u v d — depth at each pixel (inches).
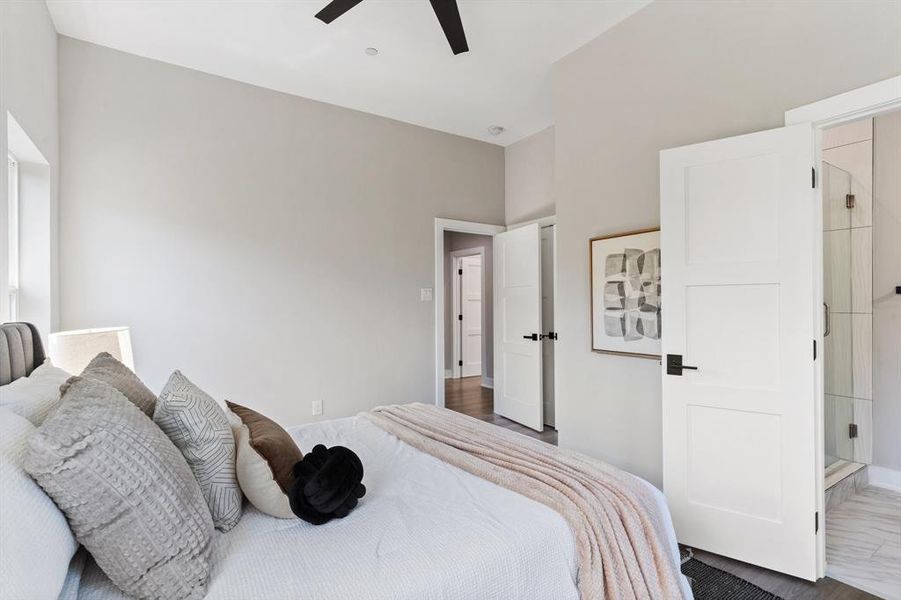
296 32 112.5
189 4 101.4
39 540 31.6
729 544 85.2
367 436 83.0
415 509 53.9
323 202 151.0
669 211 92.0
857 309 124.0
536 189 180.9
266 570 41.8
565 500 55.3
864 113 74.4
